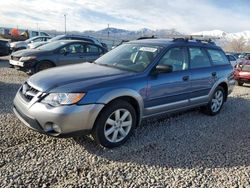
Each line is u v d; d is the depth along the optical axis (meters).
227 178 3.56
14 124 4.78
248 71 11.14
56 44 10.59
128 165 3.71
